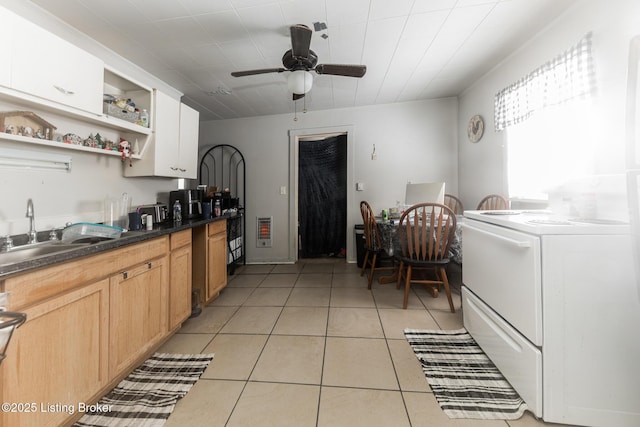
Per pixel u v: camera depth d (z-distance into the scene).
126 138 2.23
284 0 1.71
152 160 2.25
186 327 2.02
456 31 2.08
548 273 1.07
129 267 1.44
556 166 2.02
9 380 0.89
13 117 1.46
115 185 2.22
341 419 1.16
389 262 3.63
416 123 3.71
